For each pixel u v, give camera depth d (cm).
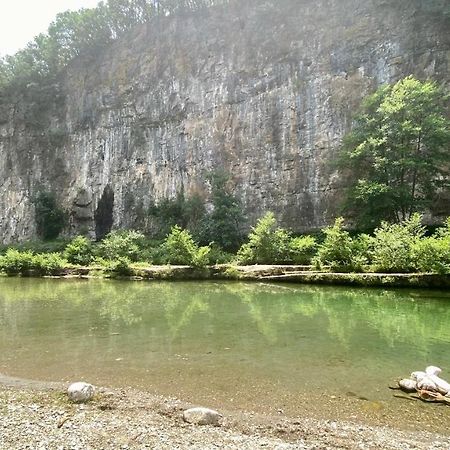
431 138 2681
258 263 2541
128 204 4328
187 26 4494
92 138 4709
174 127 4238
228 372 795
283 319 1252
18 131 5062
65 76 5134
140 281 2380
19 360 890
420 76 3158
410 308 1406
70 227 4641
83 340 1037
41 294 1911
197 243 3020
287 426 588
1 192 4988
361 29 3497
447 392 673
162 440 549
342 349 935
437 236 2223
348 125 3378
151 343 998
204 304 1532
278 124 3694
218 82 4075
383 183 2673
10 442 546
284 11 3947
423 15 3241
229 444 539
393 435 562
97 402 674
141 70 4584
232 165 3841
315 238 2873
